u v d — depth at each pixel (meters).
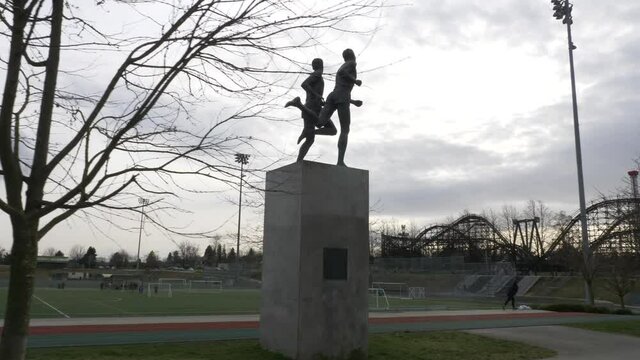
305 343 12.32
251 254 97.06
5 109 5.80
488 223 97.62
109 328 17.81
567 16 42.81
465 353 15.46
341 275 13.09
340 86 14.36
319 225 12.88
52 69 6.43
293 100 13.50
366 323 13.38
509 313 29.30
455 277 65.69
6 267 86.69
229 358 12.59
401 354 14.22
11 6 5.89
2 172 5.95
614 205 52.97
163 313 25.62
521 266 83.75
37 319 20.61
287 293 12.83
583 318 26.19
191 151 6.67
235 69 6.85
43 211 5.93
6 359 5.69
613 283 42.81
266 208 14.20
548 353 16.45
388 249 105.75
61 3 6.54
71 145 6.32
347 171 13.55
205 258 142.00
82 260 138.75
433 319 24.72
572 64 42.12
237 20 6.48
